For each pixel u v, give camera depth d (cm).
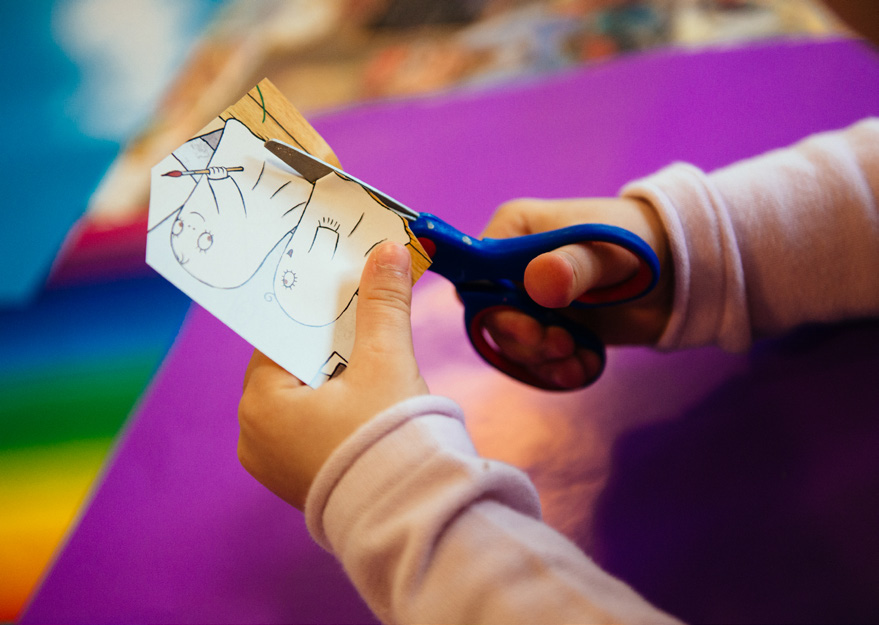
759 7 77
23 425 61
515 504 35
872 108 65
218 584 49
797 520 45
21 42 98
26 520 55
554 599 29
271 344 34
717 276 47
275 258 34
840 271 48
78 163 82
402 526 31
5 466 58
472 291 46
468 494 31
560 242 40
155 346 65
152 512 53
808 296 49
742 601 43
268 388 37
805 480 47
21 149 85
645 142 69
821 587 42
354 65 86
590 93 74
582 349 49
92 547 52
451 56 83
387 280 35
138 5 101
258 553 50
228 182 34
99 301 70
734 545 45
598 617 29
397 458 32
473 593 30
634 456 50
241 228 34
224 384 60
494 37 84
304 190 35
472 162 72
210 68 90
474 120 76
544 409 54
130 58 94
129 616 49
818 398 50
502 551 31
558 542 32
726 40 75
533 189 68
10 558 53
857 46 70
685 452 50
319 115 81
